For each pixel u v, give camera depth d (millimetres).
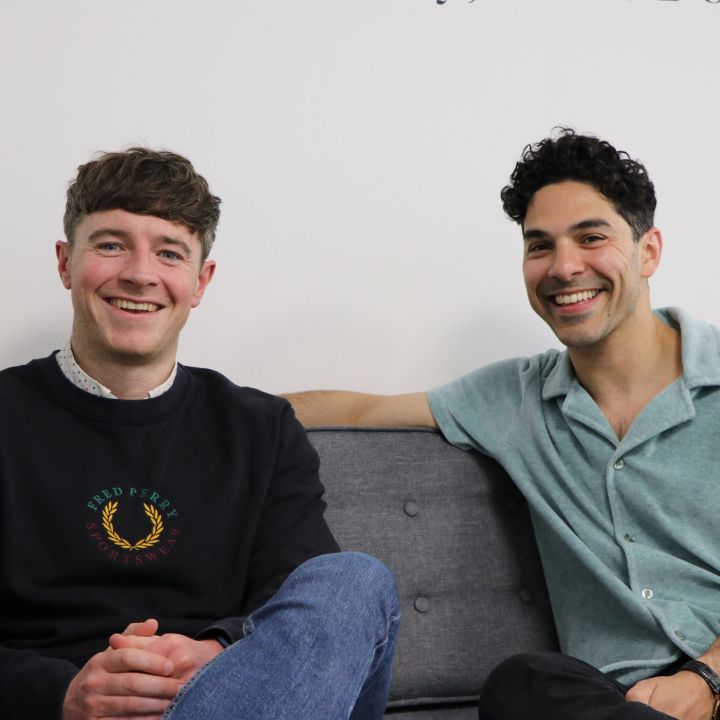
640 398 2105
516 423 2201
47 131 2357
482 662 2121
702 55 2795
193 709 1354
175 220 1842
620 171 2102
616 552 2016
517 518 2250
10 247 2330
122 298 1812
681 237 2764
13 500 1731
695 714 1782
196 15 2463
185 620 1763
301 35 2539
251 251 2490
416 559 2146
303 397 2373
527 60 2701
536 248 2156
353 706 1540
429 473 2219
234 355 2479
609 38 2756
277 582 1783
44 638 1705
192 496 1829
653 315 2209
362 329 2564
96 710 1473
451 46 2646
